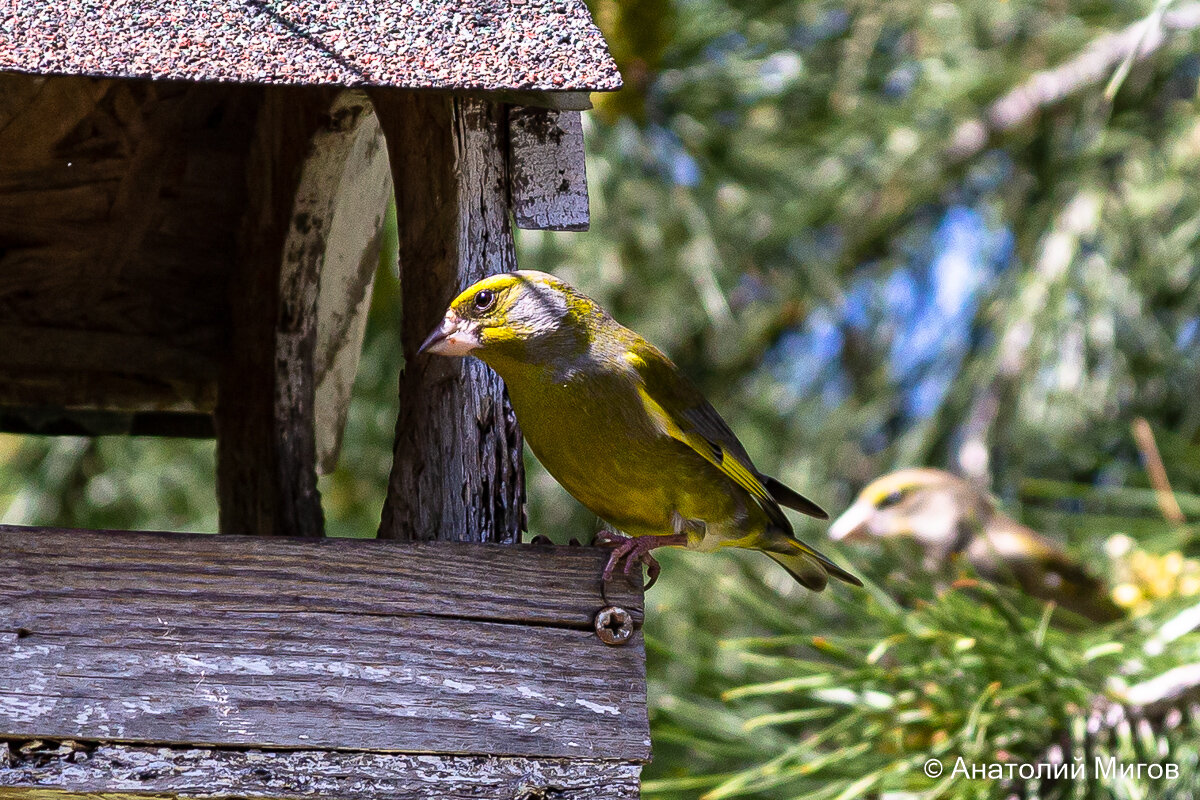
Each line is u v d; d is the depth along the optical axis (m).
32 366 8.88
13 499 12.77
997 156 12.95
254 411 8.09
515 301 6.08
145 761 5.10
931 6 12.81
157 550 5.29
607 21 11.50
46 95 7.66
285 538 5.39
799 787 8.52
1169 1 8.91
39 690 5.07
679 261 12.14
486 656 5.40
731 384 13.26
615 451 6.20
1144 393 12.52
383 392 12.48
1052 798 7.51
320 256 7.64
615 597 5.55
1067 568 10.27
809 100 12.68
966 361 12.81
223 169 8.34
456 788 5.27
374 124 7.17
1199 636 7.76
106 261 8.59
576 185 6.14
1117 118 12.70
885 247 13.35
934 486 10.94
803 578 7.59
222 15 5.27
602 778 5.36
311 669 5.27
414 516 6.37
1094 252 12.58
